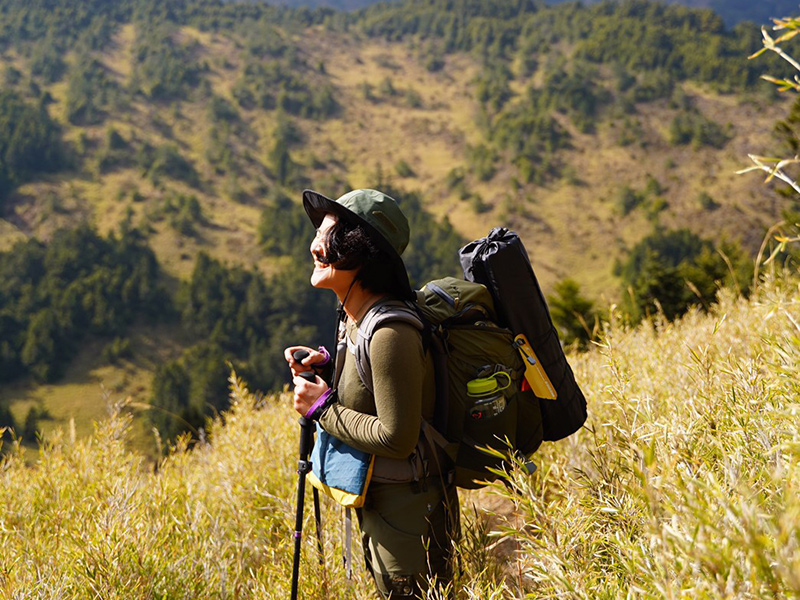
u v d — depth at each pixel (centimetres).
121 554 214
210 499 312
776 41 116
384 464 186
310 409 190
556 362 198
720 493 96
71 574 213
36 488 311
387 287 185
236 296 18362
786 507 87
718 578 87
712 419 158
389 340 173
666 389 226
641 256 19150
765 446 125
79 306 16988
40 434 345
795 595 78
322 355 202
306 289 18162
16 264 18362
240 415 380
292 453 328
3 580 214
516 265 192
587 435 228
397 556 186
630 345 332
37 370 15438
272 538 263
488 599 152
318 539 209
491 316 195
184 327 17500
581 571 129
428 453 185
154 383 14175
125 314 17425
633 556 115
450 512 190
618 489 154
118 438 331
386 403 173
